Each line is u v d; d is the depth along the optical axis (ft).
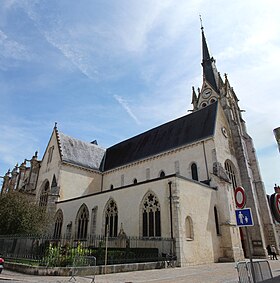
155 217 68.80
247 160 113.60
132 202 77.05
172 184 65.98
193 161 94.43
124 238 70.79
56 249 48.75
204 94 142.31
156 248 61.52
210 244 68.44
